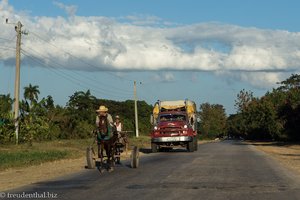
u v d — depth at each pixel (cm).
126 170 1825
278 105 6694
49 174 1697
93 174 1681
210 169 1823
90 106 8775
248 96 11356
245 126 9850
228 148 4097
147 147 4428
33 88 9019
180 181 1430
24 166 2042
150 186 1323
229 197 1133
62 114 5725
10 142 3772
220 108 16138
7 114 3797
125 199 1105
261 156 2767
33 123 4088
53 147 3559
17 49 3912
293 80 8488
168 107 3494
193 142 3303
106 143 1758
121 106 12019
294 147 4453
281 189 1274
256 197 1138
